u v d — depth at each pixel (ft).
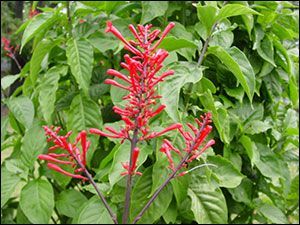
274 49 2.40
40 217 2.22
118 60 2.56
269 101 2.48
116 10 2.43
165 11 2.26
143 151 1.79
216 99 2.22
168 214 2.04
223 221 1.93
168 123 1.84
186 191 1.90
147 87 1.15
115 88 2.11
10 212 2.79
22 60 10.29
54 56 2.42
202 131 1.24
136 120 1.18
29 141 2.32
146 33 1.20
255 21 2.33
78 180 2.69
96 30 2.31
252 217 2.67
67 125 2.18
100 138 2.55
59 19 2.29
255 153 2.20
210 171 1.84
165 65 1.86
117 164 1.73
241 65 1.83
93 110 2.18
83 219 2.06
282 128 2.58
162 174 1.83
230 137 2.16
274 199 2.56
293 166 4.42
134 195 1.92
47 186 2.28
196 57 2.34
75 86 2.41
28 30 2.15
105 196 2.08
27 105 2.34
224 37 1.95
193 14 2.46
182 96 2.00
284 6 2.58
